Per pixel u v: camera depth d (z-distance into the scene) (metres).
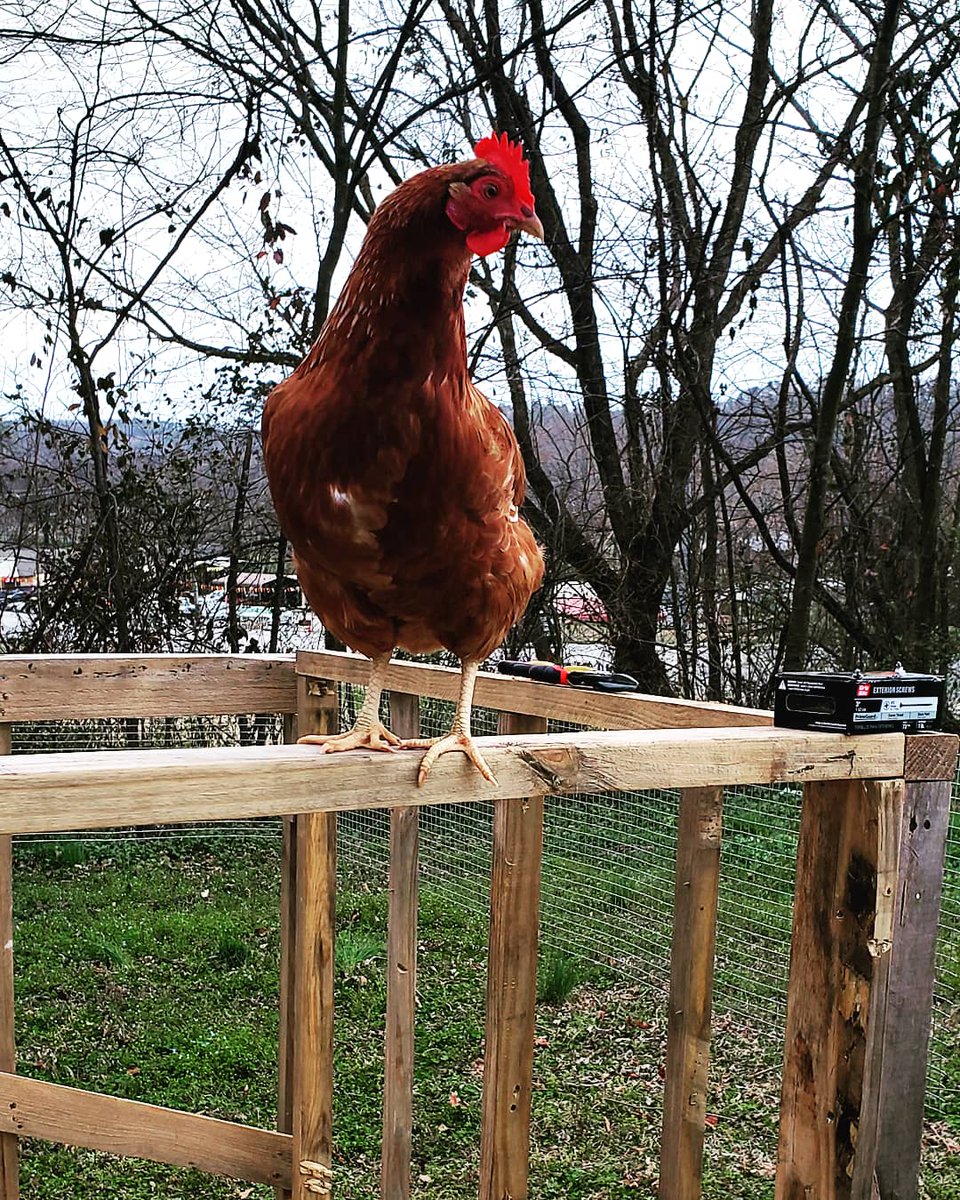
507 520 1.65
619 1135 3.24
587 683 2.31
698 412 6.84
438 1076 3.56
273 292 6.29
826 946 1.83
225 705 2.72
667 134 6.83
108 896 5.21
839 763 1.74
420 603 1.65
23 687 2.47
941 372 7.38
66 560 6.32
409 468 1.46
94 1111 2.44
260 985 4.24
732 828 4.29
